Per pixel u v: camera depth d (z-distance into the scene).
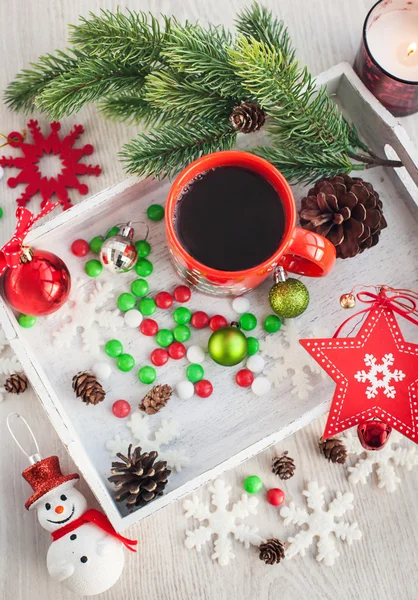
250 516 0.67
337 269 0.65
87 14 0.71
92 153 0.70
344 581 0.67
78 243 0.64
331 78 0.62
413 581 0.67
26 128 0.70
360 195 0.58
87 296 0.64
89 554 0.59
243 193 0.57
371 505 0.67
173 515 0.66
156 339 0.63
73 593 0.66
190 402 0.63
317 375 0.64
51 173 0.70
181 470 0.63
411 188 0.64
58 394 0.63
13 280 0.58
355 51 0.71
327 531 0.66
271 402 0.64
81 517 0.61
